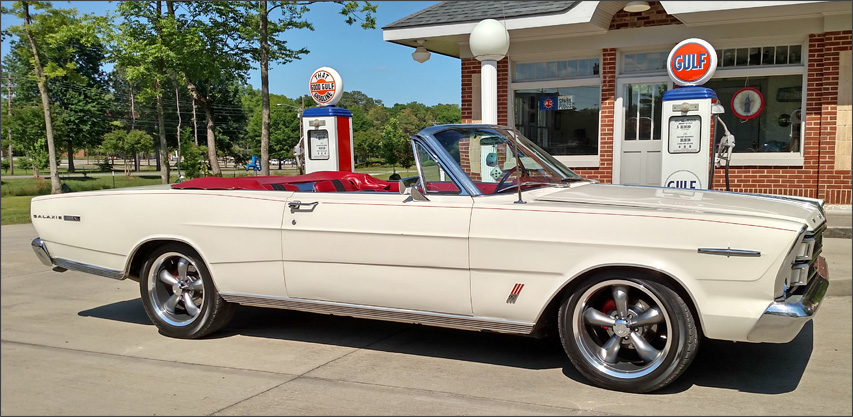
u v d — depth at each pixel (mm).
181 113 73438
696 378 3969
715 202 3973
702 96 7688
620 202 3951
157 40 20141
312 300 4555
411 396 3732
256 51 20953
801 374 4004
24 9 20656
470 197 4121
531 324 3912
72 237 5379
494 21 9414
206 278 4922
